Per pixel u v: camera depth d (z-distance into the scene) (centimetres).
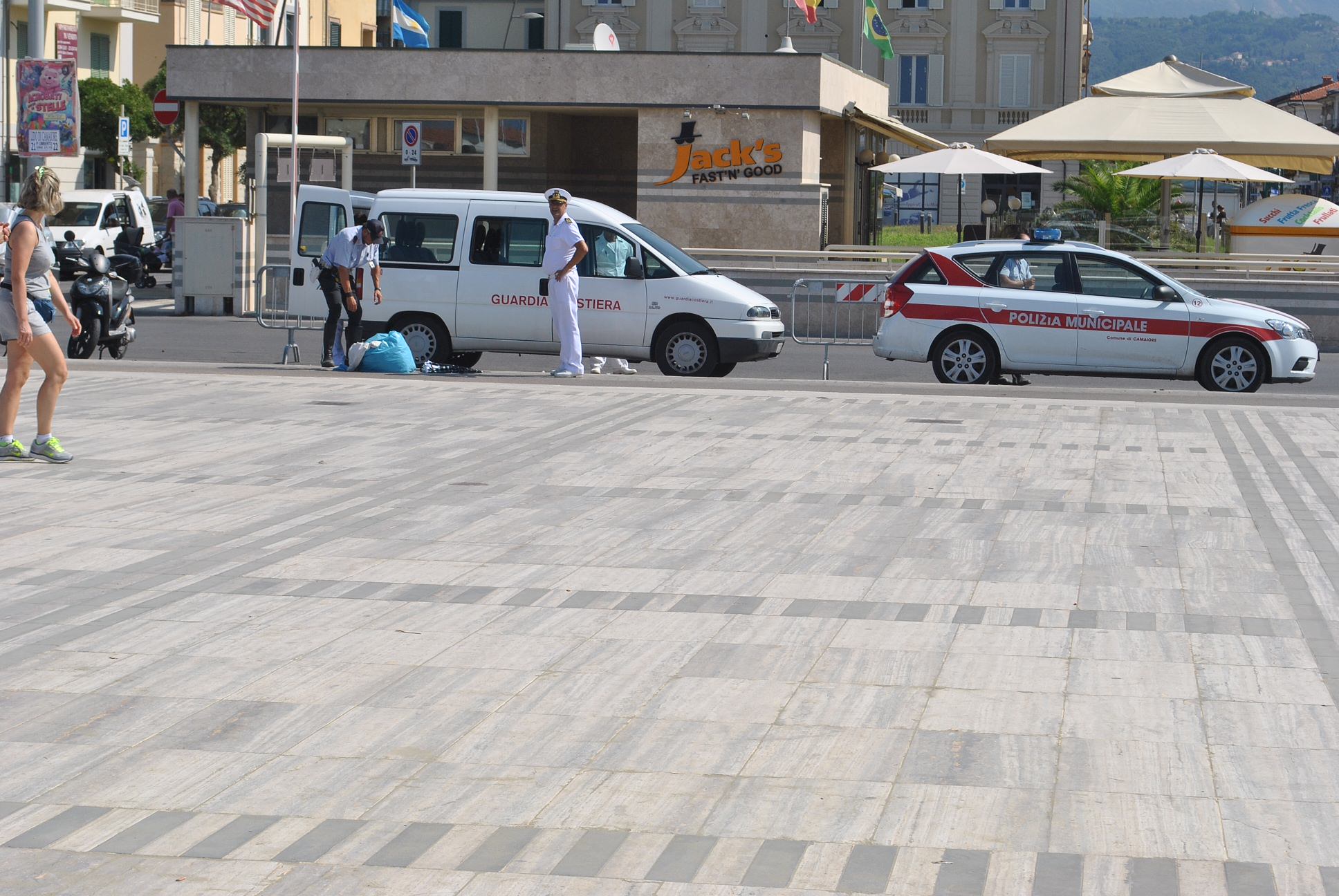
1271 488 1105
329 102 3478
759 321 1984
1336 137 3331
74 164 6562
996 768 553
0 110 6181
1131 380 2100
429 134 3650
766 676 657
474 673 660
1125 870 469
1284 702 625
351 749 573
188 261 3058
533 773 550
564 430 1369
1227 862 475
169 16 7294
